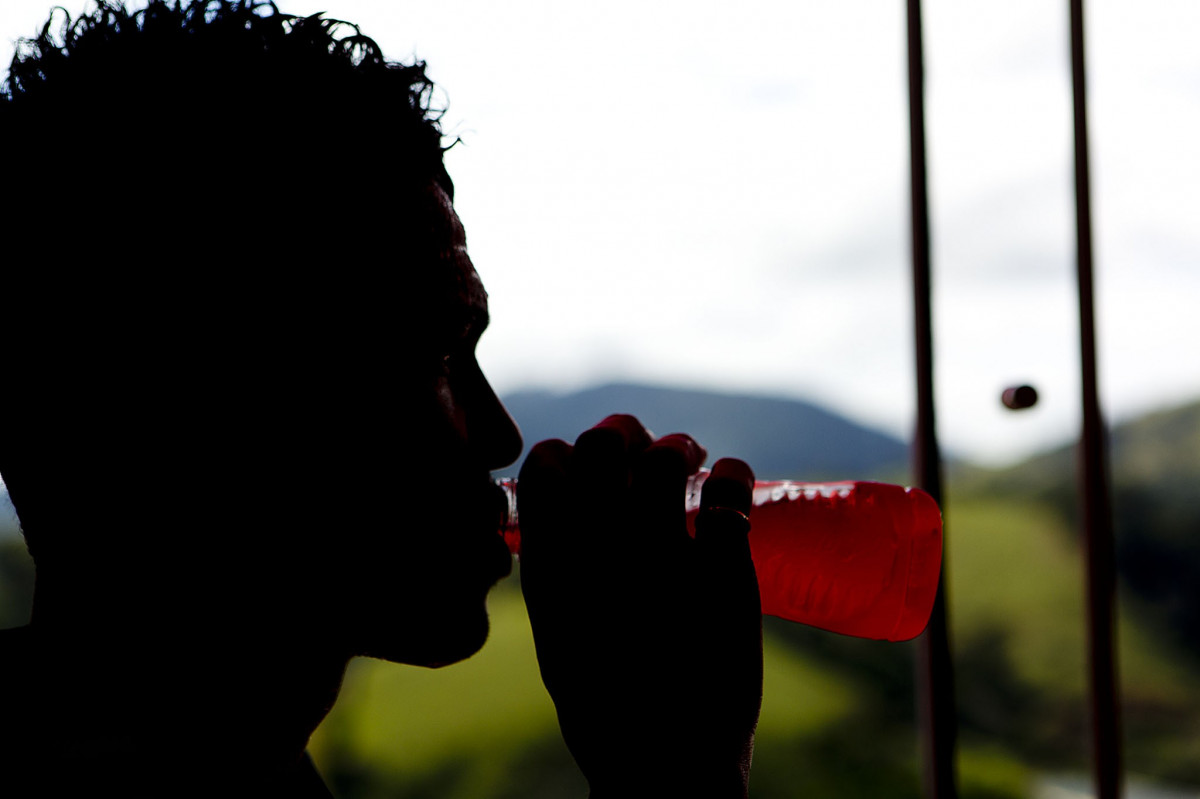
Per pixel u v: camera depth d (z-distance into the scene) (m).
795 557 0.71
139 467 0.46
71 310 0.44
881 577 0.71
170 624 0.47
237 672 0.48
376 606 0.51
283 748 0.50
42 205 0.44
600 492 0.55
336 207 0.47
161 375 0.45
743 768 0.51
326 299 0.47
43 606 0.46
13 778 0.43
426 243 0.50
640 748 0.51
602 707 0.52
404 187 0.49
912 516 0.72
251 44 0.48
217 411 0.46
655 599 0.54
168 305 0.45
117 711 0.46
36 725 0.44
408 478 0.50
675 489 0.55
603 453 0.56
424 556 0.51
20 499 0.46
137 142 0.45
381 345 0.49
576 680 0.53
